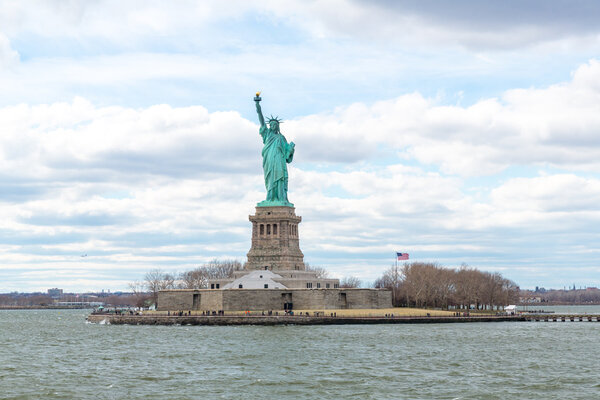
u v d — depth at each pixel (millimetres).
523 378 152250
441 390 139250
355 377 152625
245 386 143000
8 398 132750
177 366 168250
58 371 162000
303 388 141125
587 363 175250
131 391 138500
